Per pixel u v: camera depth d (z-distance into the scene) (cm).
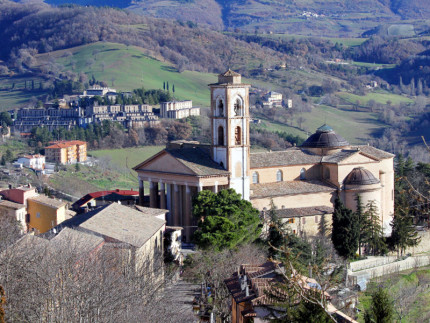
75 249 8981
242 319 8462
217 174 15512
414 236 15688
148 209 14762
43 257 8500
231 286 9688
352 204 16662
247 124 15888
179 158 15712
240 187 15812
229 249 12519
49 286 7731
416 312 11888
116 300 7869
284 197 16212
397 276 14250
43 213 16112
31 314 7525
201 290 10950
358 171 16738
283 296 7600
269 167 16512
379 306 8106
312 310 6981
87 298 7706
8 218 14188
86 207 18050
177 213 15900
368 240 15400
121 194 18950
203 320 9938
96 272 8519
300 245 12756
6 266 7875
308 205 16400
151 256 11975
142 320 8038
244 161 15838
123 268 9700
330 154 17275
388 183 17638
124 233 11688
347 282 12581
